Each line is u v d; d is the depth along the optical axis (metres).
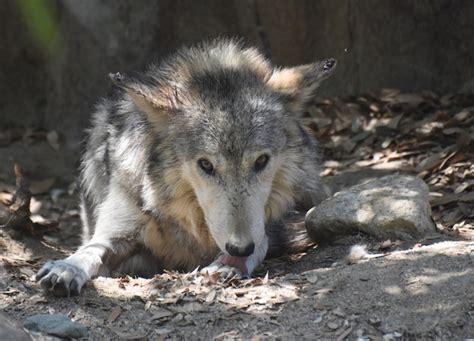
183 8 17.39
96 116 11.76
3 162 17.00
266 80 10.20
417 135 14.65
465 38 16.25
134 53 17.52
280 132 9.67
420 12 16.58
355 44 17.11
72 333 7.79
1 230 12.17
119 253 10.25
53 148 17.73
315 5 17.08
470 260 8.70
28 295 8.71
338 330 7.63
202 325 7.91
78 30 17.78
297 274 9.01
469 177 12.65
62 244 13.59
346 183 13.62
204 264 10.59
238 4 17.20
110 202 10.37
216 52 10.53
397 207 10.07
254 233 9.06
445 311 7.74
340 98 16.95
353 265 8.99
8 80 18.48
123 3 17.42
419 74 16.75
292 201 10.34
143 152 9.97
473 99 15.77
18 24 18.14
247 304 8.21
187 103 9.73
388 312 7.84
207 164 9.35
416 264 8.71
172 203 9.90
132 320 8.09
